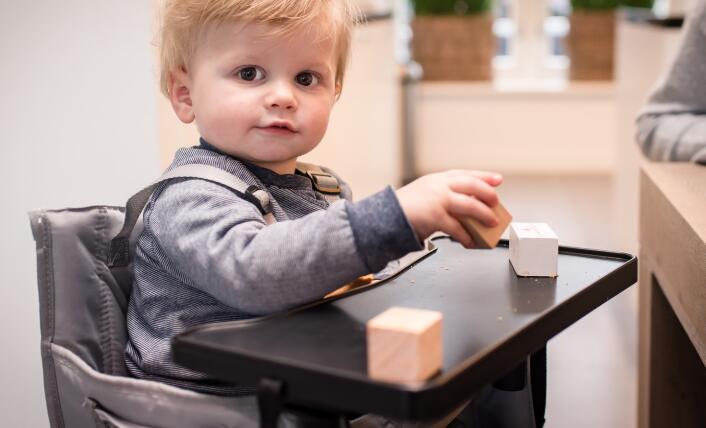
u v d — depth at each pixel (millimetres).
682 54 1442
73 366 785
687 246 905
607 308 2301
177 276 795
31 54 1144
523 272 792
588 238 2928
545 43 4520
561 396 1729
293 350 580
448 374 522
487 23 4285
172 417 720
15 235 1188
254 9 783
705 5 1403
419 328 517
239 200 763
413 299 723
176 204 764
